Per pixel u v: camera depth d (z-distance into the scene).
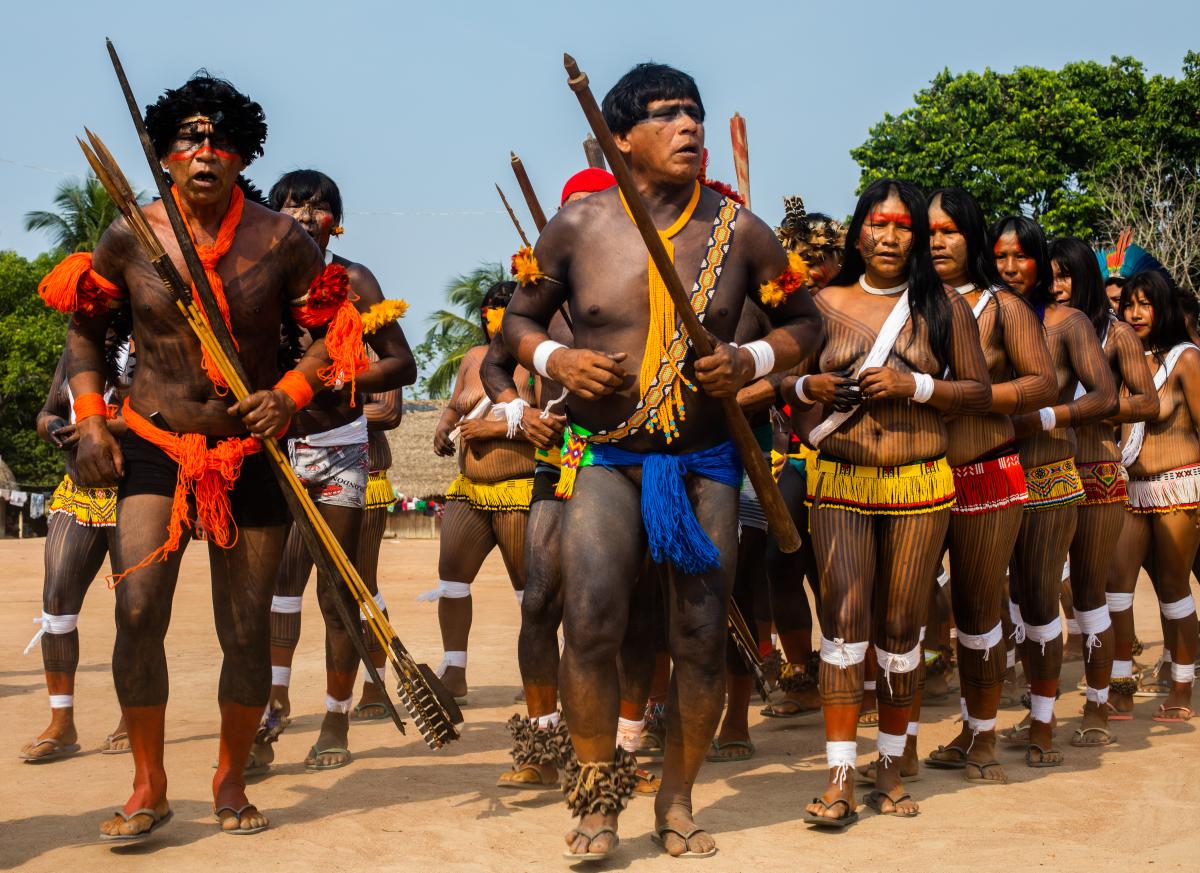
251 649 4.38
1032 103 33.16
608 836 3.96
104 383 4.43
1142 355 6.25
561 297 4.32
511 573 6.70
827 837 4.29
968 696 5.20
